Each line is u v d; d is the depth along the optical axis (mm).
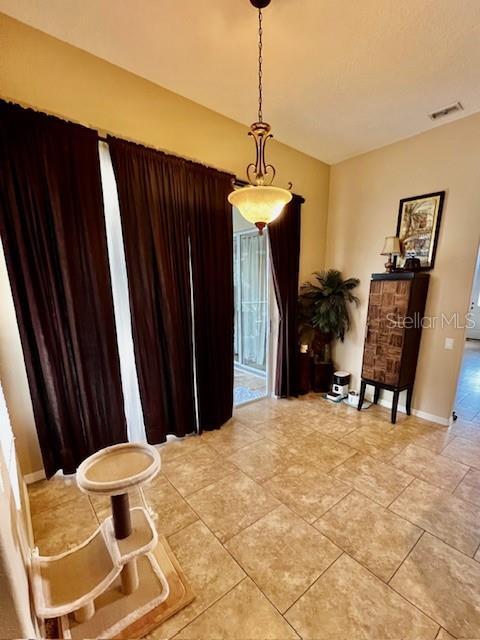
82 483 1310
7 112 1783
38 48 1905
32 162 1889
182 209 2604
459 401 3816
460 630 1282
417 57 2059
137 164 2309
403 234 3318
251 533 1785
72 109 2070
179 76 2314
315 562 1597
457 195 2914
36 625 1154
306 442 2812
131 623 1295
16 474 1585
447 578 1512
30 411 2166
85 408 2232
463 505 2010
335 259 4055
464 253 2918
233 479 2277
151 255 2461
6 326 2008
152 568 1528
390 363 3184
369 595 1425
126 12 1731
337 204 3959
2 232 1845
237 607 1375
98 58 2123
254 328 5000
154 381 2582
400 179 3318
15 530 1151
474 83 2334
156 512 1952
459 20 1738
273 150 3309
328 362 4074
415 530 1806
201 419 2951
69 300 2078
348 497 2084
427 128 3035
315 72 2227
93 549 1469
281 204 1806
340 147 3480
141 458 1511
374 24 1783
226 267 2990
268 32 1854
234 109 2762
